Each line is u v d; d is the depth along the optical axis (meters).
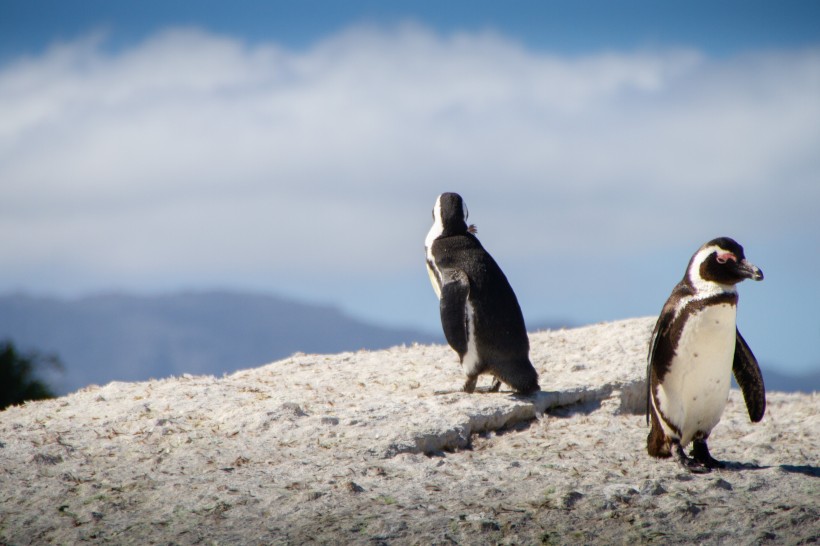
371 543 22.62
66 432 32.12
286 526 23.81
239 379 40.66
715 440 35.12
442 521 23.92
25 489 26.73
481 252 36.78
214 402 35.62
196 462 28.84
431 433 31.30
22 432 32.28
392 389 38.22
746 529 23.36
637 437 33.19
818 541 22.62
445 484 27.05
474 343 35.09
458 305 34.97
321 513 24.62
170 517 24.58
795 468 29.34
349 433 31.27
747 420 38.38
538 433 33.78
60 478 27.56
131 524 24.20
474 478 27.66
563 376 40.06
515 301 36.06
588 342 46.19
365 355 45.72
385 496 25.94
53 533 23.78
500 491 26.38
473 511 24.59
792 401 43.31
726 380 28.17
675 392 28.28
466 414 33.34
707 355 27.53
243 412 33.69
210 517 24.45
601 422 35.38
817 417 38.41
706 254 27.20
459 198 38.00
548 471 28.45
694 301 27.31
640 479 27.62
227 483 26.89
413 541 22.72
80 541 23.25
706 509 24.72
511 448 31.84
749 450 32.84
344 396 36.88
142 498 25.95
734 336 27.91
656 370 28.55
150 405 35.44
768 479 27.52
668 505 24.94
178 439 31.06
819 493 26.20
